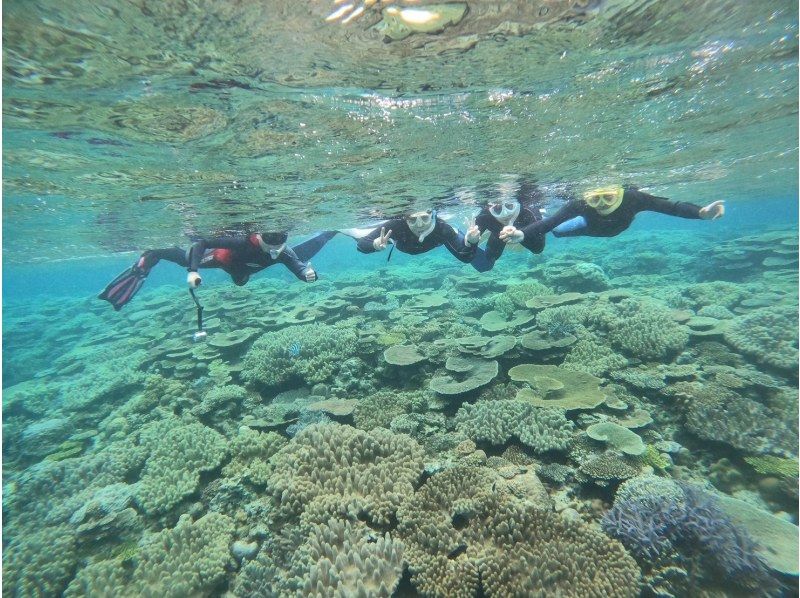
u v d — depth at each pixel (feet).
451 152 6.35
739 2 4.04
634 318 6.82
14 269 24.90
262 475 4.90
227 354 8.25
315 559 3.73
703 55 4.80
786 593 3.27
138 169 5.73
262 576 3.93
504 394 5.71
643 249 16.30
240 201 7.46
